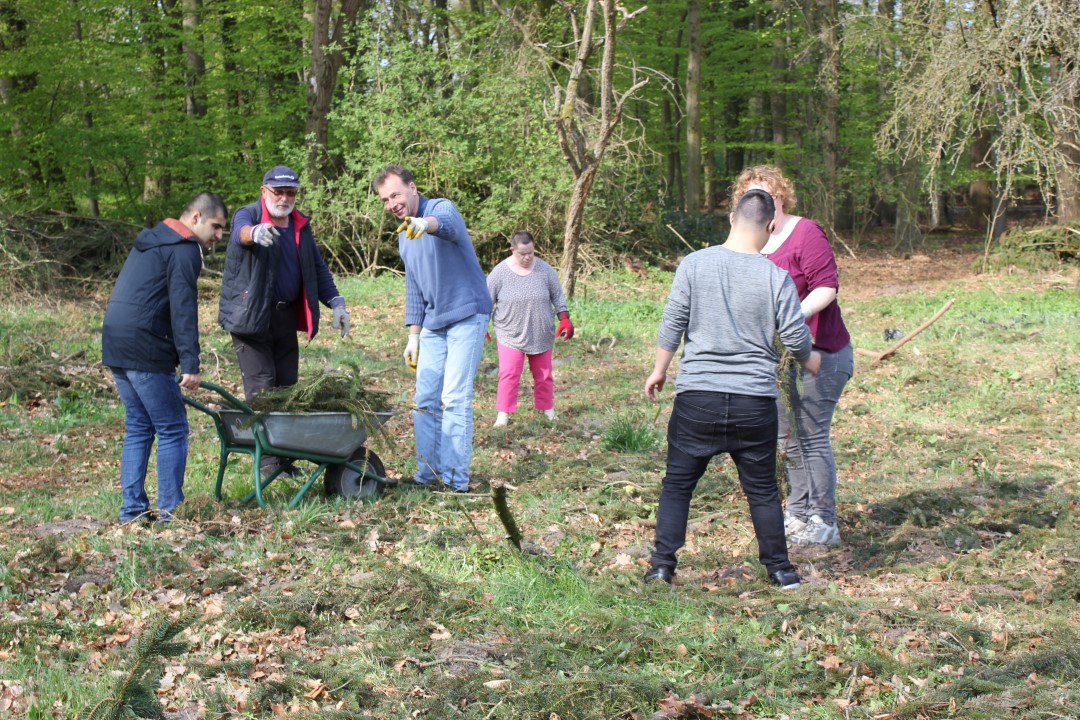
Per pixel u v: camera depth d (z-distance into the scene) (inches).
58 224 640.4
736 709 136.7
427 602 170.9
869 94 1154.7
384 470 247.3
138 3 817.5
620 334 527.8
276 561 191.9
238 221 244.4
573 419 339.3
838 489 251.9
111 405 343.0
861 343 484.1
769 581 182.5
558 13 839.1
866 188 1203.2
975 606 173.2
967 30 673.6
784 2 1132.5
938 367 414.6
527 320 319.9
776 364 176.9
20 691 138.6
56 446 289.9
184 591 178.4
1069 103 649.0
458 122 724.7
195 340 211.5
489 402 371.9
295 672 145.1
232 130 866.1
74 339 439.5
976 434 307.4
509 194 738.2
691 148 1020.5
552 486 249.8
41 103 778.2
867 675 146.3
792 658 150.0
